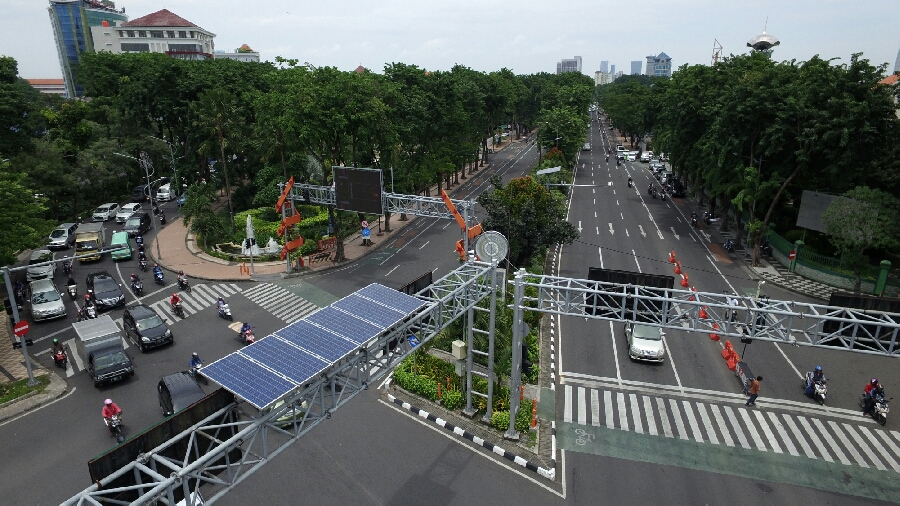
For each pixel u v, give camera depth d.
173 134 65.75
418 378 23.25
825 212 33.75
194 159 59.62
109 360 24.23
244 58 159.12
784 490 17.48
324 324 14.81
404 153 55.03
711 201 51.38
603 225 51.09
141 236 46.81
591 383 24.11
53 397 23.05
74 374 25.23
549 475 18.06
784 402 22.61
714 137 41.94
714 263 40.16
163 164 67.31
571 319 31.09
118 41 127.38
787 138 36.78
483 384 23.05
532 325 28.67
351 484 17.70
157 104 58.03
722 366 25.69
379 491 17.39
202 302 33.94
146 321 28.06
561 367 25.52
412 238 48.41
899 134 33.81
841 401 22.69
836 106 33.84
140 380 24.48
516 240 33.06
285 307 33.00
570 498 17.12
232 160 59.50
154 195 62.50
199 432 11.27
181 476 10.12
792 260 37.66
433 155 56.50
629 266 39.25
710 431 20.64
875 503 16.89
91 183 54.28
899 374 24.86
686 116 48.88
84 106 62.44
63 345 28.27
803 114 35.19
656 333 26.66
